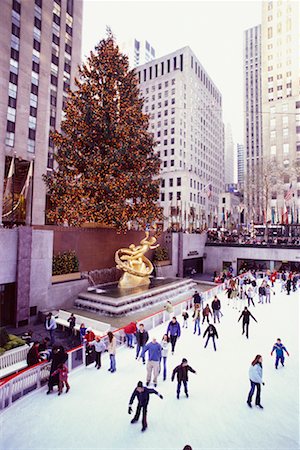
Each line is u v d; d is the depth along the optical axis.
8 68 37.28
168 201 69.38
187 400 8.19
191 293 24.19
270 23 73.12
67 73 48.09
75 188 22.58
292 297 22.16
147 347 9.04
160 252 30.84
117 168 23.12
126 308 17.61
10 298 15.82
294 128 66.00
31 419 7.36
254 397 8.38
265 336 13.43
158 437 6.65
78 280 19.95
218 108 103.38
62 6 47.19
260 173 55.72
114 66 25.67
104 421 7.26
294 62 69.12
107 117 24.69
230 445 6.38
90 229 22.77
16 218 30.53
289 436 6.68
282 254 33.69
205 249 38.56
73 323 13.91
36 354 9.79
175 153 71.62
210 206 87.38
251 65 137.12
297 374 9.79
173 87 73.12
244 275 27.05
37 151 41.00
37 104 41.56
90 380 9.41
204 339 13.06
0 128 36.00
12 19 38.62
